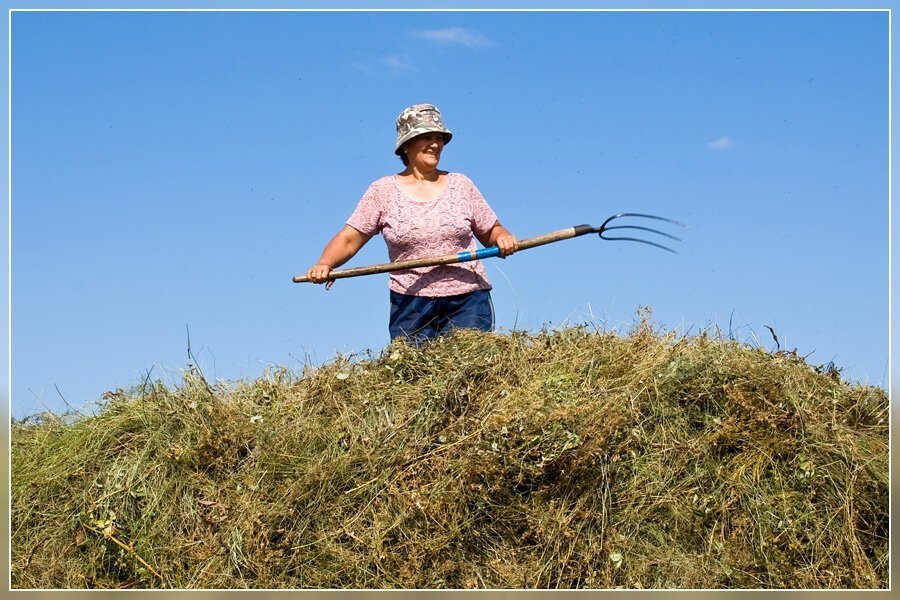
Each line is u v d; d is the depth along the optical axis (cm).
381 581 514
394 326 679
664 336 601
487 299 677
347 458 541
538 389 558
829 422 546
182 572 527
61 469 570
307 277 654
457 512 519
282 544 524
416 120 671
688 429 542
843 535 512
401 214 670
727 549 513
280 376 615
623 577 507
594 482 519
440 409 560
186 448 555
